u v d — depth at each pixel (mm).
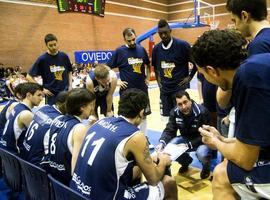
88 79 3615
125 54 4070
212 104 3361
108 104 3758
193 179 3182
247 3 1509
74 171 1784
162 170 2008
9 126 2660
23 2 11695
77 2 13391
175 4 18359
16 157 2223
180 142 3018
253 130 1073
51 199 1869
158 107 7660
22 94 2779
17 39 11656
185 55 3836
